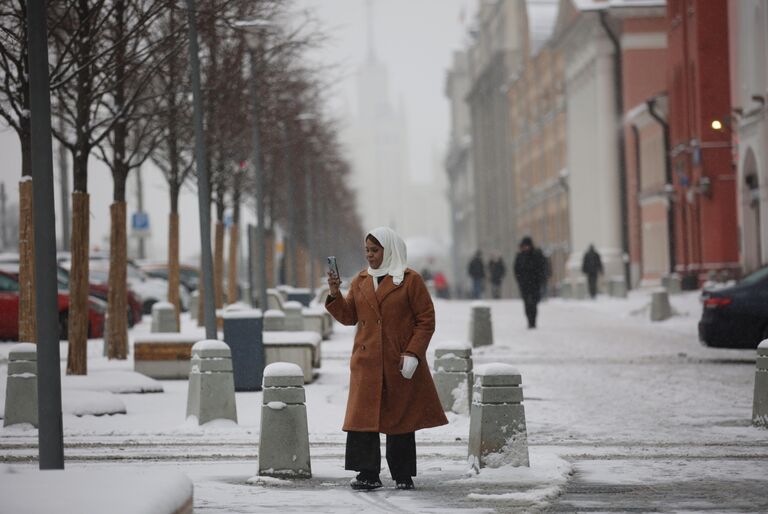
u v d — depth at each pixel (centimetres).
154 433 3647
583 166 17838
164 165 8438
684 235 12700
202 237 4994
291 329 7525
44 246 2136
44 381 2117
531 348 6906
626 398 4519
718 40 11662
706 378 5216
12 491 1485
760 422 3656
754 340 5684
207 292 4988
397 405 2488
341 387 5019
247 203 14300
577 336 7850
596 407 4247
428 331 2469
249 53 7462
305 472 2692
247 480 2667
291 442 2692
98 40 5028
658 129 14175
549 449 3219
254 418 3994
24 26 4719
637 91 15688
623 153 16125
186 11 5019
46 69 2167
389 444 2530
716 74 11650
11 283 8012
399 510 2255
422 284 2494
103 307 8206
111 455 3153
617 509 2281
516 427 2650
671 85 13050
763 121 9788
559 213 19988
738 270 10969
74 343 4828
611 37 16138
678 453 3120
